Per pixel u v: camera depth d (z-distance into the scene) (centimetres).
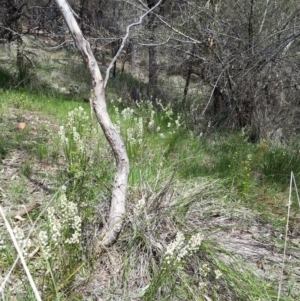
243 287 247
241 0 708
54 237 207
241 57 668
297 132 723
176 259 217
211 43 741
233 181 401
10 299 212
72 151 339
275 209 383
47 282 212
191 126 694
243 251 300
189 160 472
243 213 359
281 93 726
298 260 298
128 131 401
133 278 250
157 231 286
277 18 706
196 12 702
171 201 323
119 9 952
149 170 373
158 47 839
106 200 309
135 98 988
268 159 491
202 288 227
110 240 266
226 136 665
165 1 777
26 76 895
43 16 948
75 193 297
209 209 345
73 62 1162
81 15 1017
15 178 365
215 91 761
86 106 760
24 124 526
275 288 257
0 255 240
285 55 659
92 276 241
